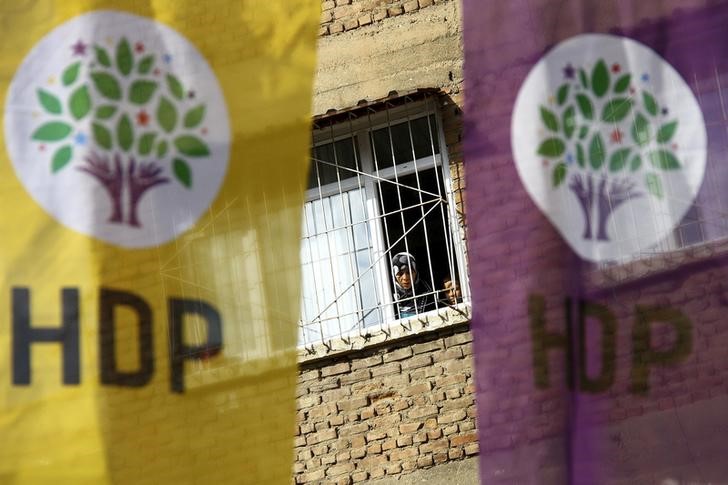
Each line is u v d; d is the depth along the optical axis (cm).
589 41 980
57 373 917
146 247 940
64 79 967
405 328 1304
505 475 908
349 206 1396
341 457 1296
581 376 914
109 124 960
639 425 900
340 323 1368
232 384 919
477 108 980
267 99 970
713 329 911
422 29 1405
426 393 1293
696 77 966
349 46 1412
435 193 1374
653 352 911
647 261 930
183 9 983
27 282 930
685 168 950
